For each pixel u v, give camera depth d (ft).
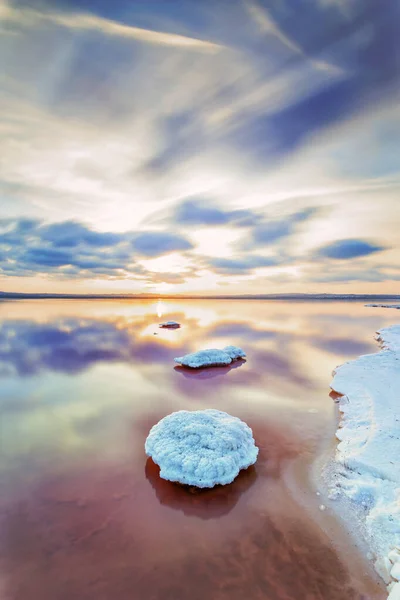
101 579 17.92
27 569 18.58
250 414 39.75
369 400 40.22
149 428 36.47
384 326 127.95
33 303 302.86
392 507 21.38
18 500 24.38
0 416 40.19
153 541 20.49
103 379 56.08
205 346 85.81
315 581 17.44
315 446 31.55
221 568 18.48
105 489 25.57
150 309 228.84
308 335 104.73
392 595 15.43
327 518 21.88
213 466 25.43
